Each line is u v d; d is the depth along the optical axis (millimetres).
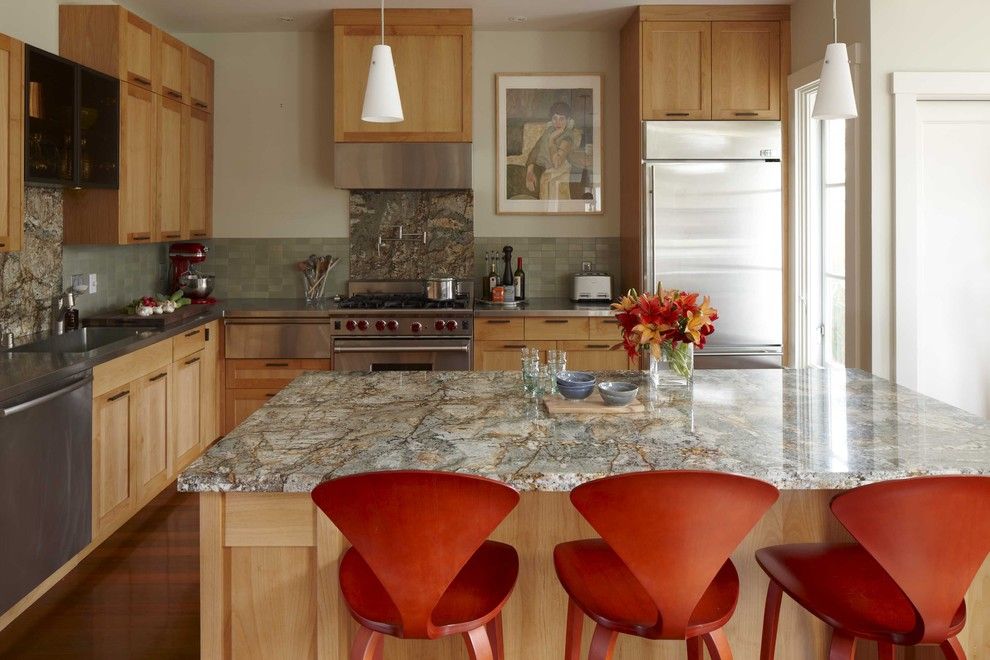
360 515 1702
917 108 4176
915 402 2752
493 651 2051
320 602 2107
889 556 1723
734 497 1681
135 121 4512
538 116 5824
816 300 5160
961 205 4223
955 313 4254
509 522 2250
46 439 3051
